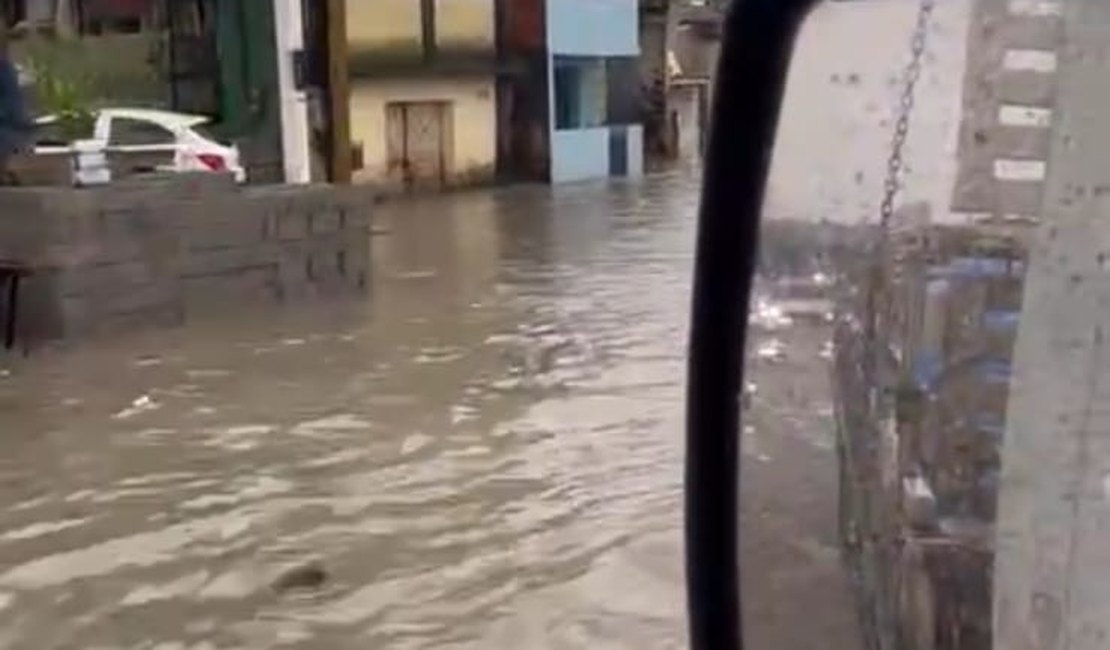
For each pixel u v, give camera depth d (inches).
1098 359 58.4
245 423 312.0
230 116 922.1
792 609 66.0
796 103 62.0
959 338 64.6
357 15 1163.9
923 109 62.7
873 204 63.2
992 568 63.2
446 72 1237.7
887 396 67.4
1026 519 60.8
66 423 314.7
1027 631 60.2
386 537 230.5
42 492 261.3
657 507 241.3
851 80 62.0
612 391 339.0
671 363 373.7
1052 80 59.9
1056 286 59.8
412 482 262.2
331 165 935.7
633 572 209.3
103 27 919.0
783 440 65.8
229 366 378.0
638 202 1015.6
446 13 1240.8
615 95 1419.8
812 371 65.2
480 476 265.0
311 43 924.6
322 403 331.3
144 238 436.5
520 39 1305.4
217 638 191.5
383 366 377.1
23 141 487.5
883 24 61.7
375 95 1182.3
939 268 64.4
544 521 236.1
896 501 67.6
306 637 190.9
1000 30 60.8
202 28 925.8
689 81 1492.4
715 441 64.9
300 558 221.9
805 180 62.8
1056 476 59.7
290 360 386.3
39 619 199.9
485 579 209.9
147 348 405.4
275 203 487.5
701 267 64.3
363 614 198.2
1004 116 61.5
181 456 284.8
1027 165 61.3
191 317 454.9
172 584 212.2
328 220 513.3
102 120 713.6
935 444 65.6
